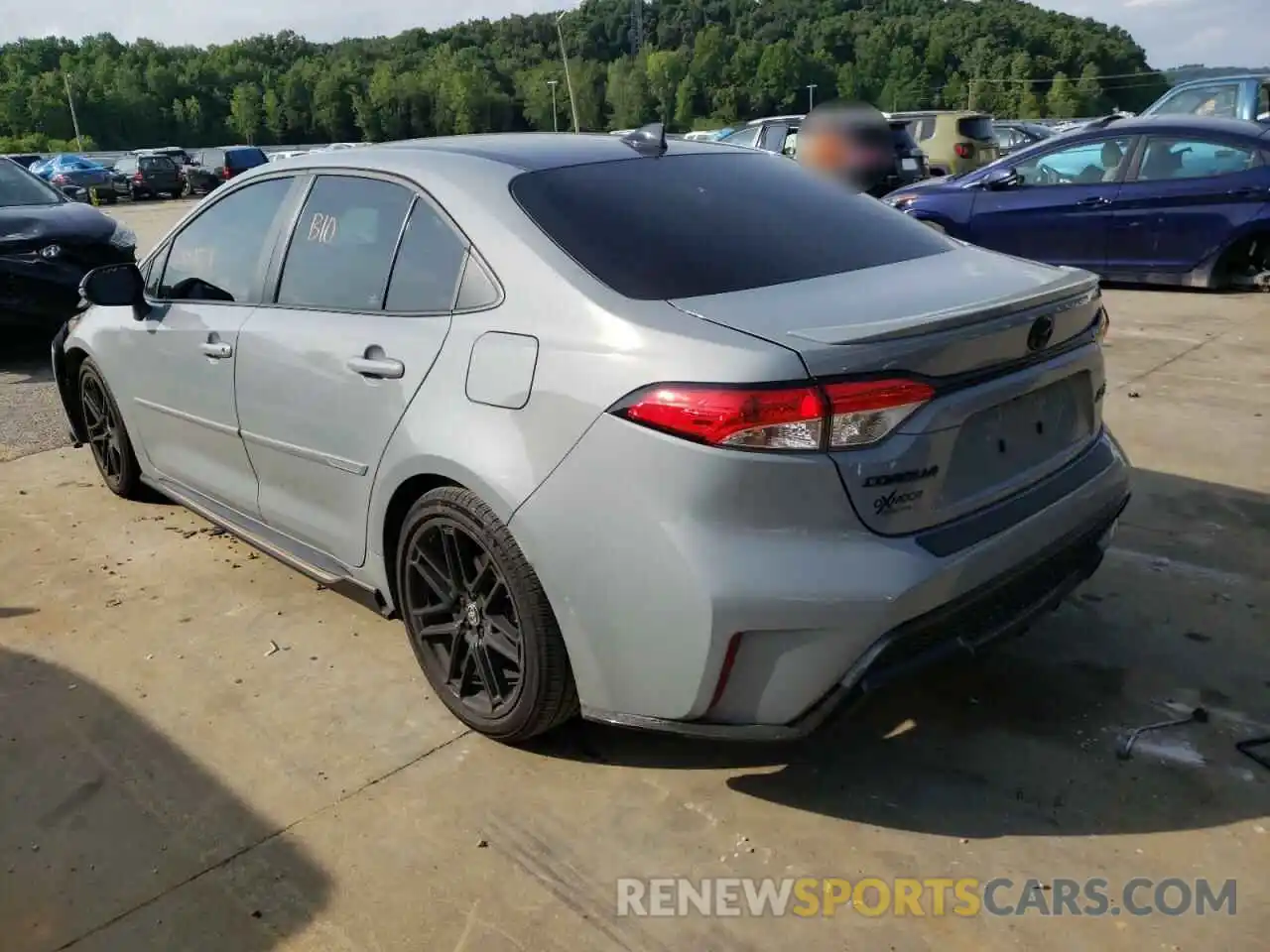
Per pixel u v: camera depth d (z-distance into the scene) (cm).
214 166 3656
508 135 349
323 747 294
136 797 276
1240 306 791
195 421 388
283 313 339
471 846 253
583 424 242
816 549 225
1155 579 368
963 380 238
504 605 277
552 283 261
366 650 347
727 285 259
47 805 274
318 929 230
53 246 746
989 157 1678
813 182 339
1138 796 260
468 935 226
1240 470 464
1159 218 848
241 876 246
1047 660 320
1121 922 223
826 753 282
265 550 375
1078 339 275
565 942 224
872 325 228
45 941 230
